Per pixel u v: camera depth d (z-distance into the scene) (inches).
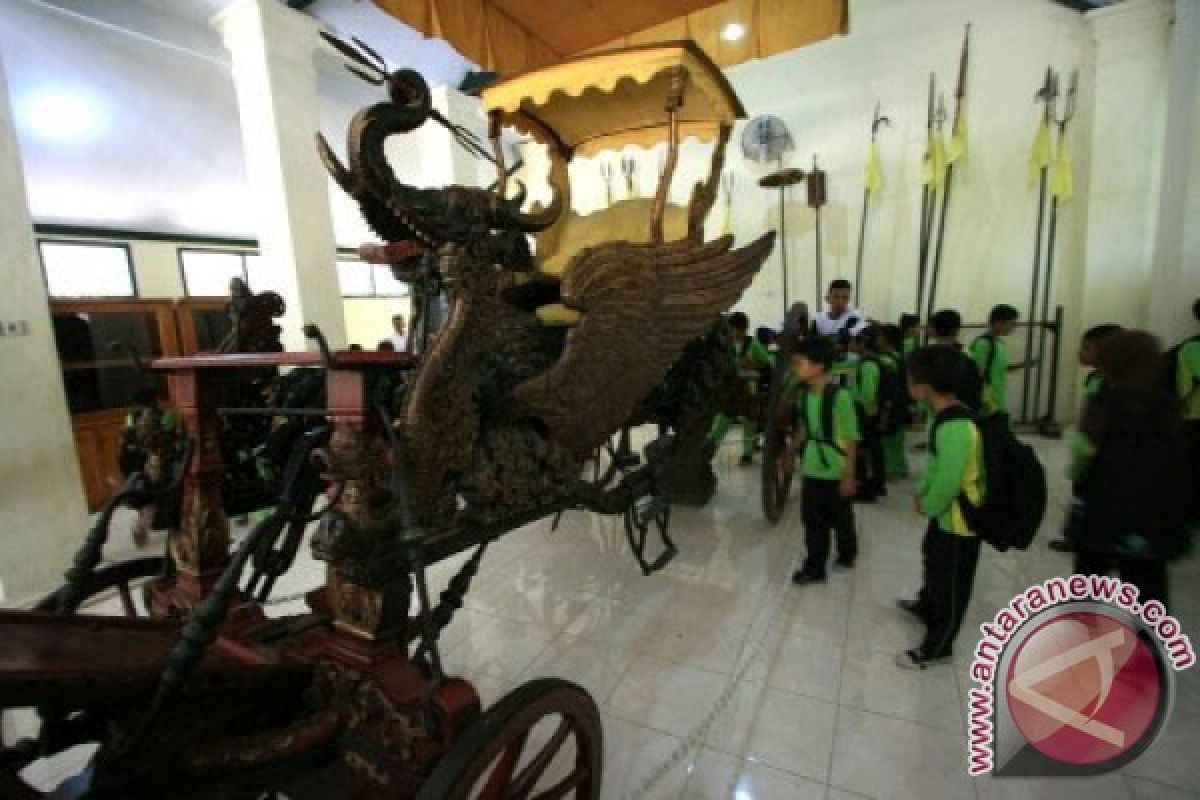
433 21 131.8
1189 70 184.1
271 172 181.8
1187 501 79.7
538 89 111.7
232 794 46.2
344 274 380.5
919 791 74.0
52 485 137.3
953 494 90.6
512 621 118.8
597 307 85.2
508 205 68.1
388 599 57.7
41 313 135.5
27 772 82.4
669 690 95.9
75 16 167.6
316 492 73.3
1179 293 187.2
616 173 351.9
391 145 279.9
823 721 87.3
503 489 75.0
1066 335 267.6
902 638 108.4
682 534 163.6
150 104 206.1
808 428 128.0
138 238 252.2
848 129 297.4
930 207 275.9
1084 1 243.8
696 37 168.7
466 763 46.3
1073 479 89.2
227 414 79.4
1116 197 247.9
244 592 69.1
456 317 61.8
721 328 150.5
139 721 42.5
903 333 233.3
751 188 321.7
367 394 55.6
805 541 130.5
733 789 75.3
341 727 51.9
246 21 174.4
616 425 94.1
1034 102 262.2
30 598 131.4
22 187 131.9
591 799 66.2
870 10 286.4
